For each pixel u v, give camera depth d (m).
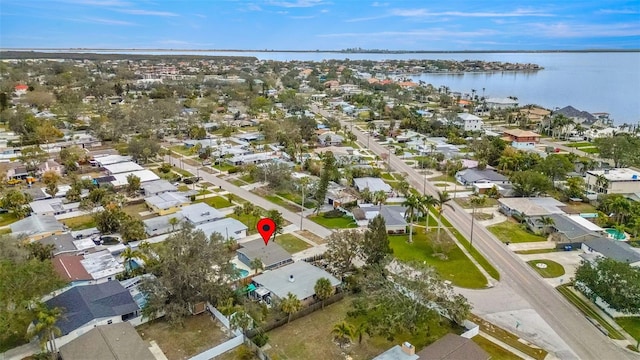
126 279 67.62
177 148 159.38
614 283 62.38
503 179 124.31
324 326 59.28
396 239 89.31
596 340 57.50
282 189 112.94
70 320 55.16
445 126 194.12
